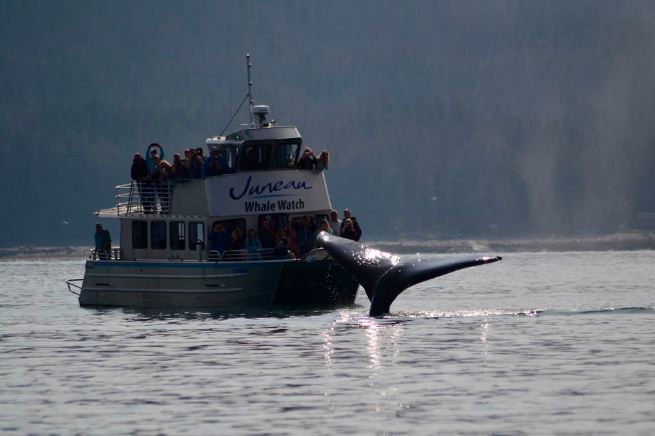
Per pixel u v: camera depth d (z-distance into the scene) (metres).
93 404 119.25
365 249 173.75
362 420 110.25
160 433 107.12
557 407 114.12
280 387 125.88
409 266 170.62
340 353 147.12
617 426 106.50
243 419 111.62
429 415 111.81
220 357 146.88
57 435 107.06
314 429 107.44
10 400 121.88
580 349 147.75
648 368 133.50
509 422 108.69
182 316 197.38
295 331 169.75
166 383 129.62
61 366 143.00
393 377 130.25
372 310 174.50
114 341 166.12
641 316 184.62
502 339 157.38
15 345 164.25
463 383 126.31
